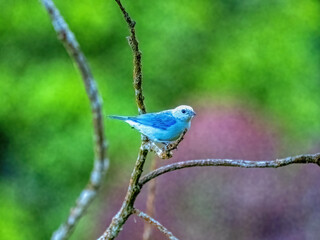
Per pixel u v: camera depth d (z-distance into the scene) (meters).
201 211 12.12
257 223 12.20
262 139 13.62
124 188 14.57
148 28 18.62
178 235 11.90
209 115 13.90
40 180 16.16
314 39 19.73
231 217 12.12
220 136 13.42
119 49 18.08
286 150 16.27
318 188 12.59
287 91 18.42
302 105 18.14
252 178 12.30
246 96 18.08
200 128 13.55
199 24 19.00
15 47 17.44
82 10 17.64
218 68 18.64
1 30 17.44
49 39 17.39
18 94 16.75
